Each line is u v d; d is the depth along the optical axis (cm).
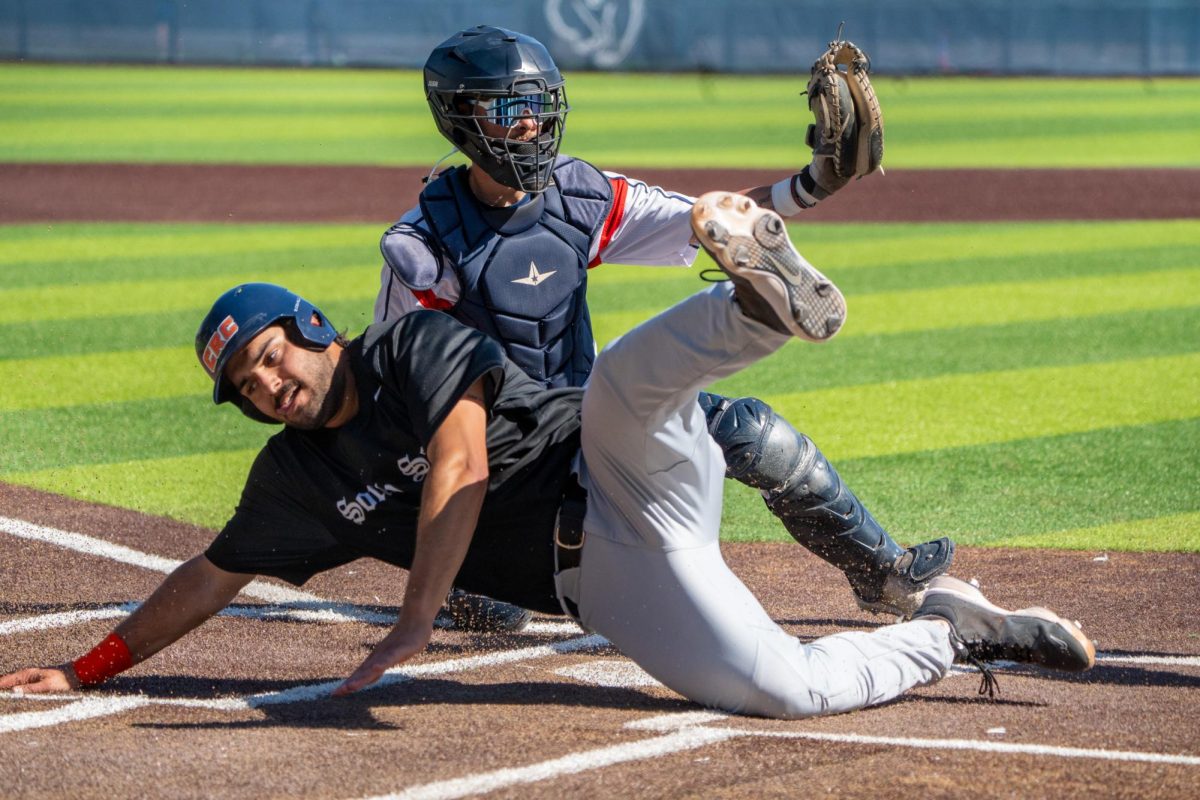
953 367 1232
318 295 1537
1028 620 502
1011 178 2634
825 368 1236
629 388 443
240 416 1065
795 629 623
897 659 494
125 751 448
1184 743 454
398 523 491
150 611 516
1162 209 2273
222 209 2239
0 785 419
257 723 480
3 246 1889
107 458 944
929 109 4028
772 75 5469
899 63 5550
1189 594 668
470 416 465
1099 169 2747
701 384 445
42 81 4706
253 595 674
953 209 2302
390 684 536
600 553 477
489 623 617
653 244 612
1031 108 4038
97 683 524
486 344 477
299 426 474
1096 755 440
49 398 1112
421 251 565
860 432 1015
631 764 434
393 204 2300
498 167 554
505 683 539
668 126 3459
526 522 485
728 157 2769
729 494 888
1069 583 688
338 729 473
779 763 434
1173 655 574
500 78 545
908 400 1112
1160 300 1539
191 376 1193
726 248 407
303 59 5662
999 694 518
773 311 423
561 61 5606
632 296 1576
